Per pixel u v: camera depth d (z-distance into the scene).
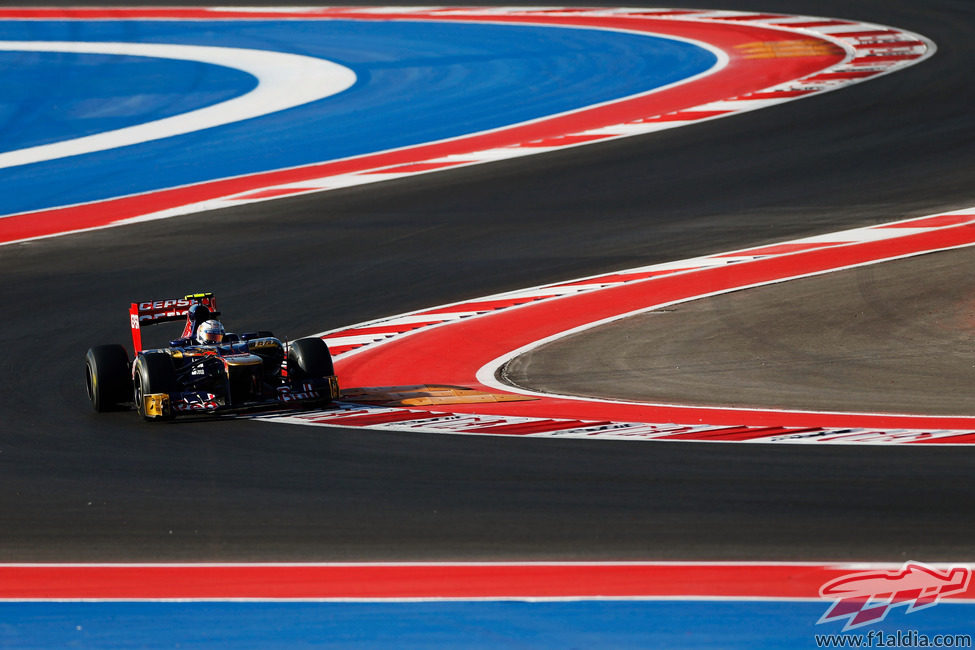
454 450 35.62
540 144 89.19
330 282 63.97
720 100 97.75
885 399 42.31
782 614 22.83
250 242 71.25
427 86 109.44
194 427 39.97
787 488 30.72
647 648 21.44
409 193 79.56
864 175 77.94
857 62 106.75
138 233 73.94
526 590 24.27
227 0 159.38
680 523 28.22
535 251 67.75
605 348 52.06
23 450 37.25
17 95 114.62
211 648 21.91
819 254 63.94
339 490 31.66
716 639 21.77
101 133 99.81
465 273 64.62
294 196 80.12
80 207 80.25
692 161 82.81
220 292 62.81
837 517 28.31
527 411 41.66
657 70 109.81
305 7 152.00
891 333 51.78
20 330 57.09
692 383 46.03
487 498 30.56
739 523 28.09
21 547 27.69
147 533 28.52
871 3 132.12
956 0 130.38
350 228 73.19
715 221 71.31
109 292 63.12
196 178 85.75
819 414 40.00
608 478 32.09
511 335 54.81
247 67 121.88
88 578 25.53
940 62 104.06
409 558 26.31
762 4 136.38
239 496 31.36
